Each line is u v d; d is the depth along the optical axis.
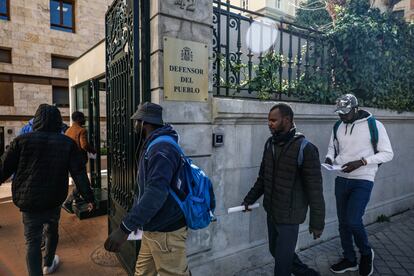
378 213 4.73
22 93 16.14
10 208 5.16
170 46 2.49
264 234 3.39
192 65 2.62
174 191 1.90
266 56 3.51
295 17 9.71
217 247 2.98
